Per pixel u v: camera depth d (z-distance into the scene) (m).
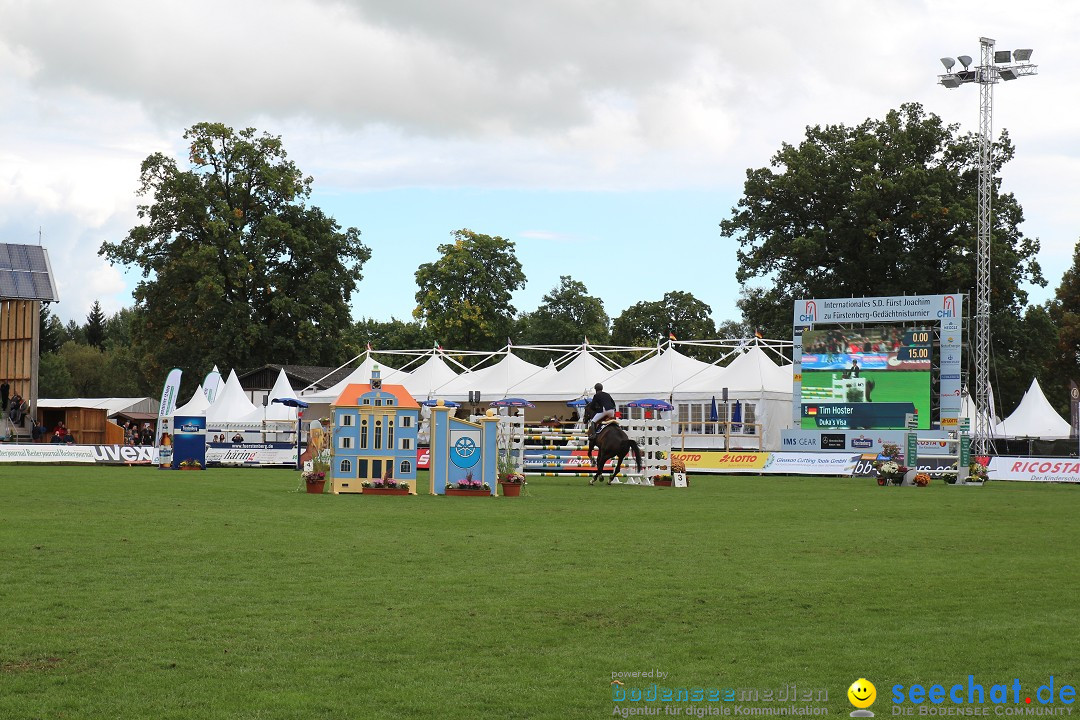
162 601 11.90
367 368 65.00
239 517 21.03
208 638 10.23
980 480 43.03
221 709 8.12
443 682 8.91
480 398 60.28
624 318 107.44
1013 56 56.72
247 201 77.88
